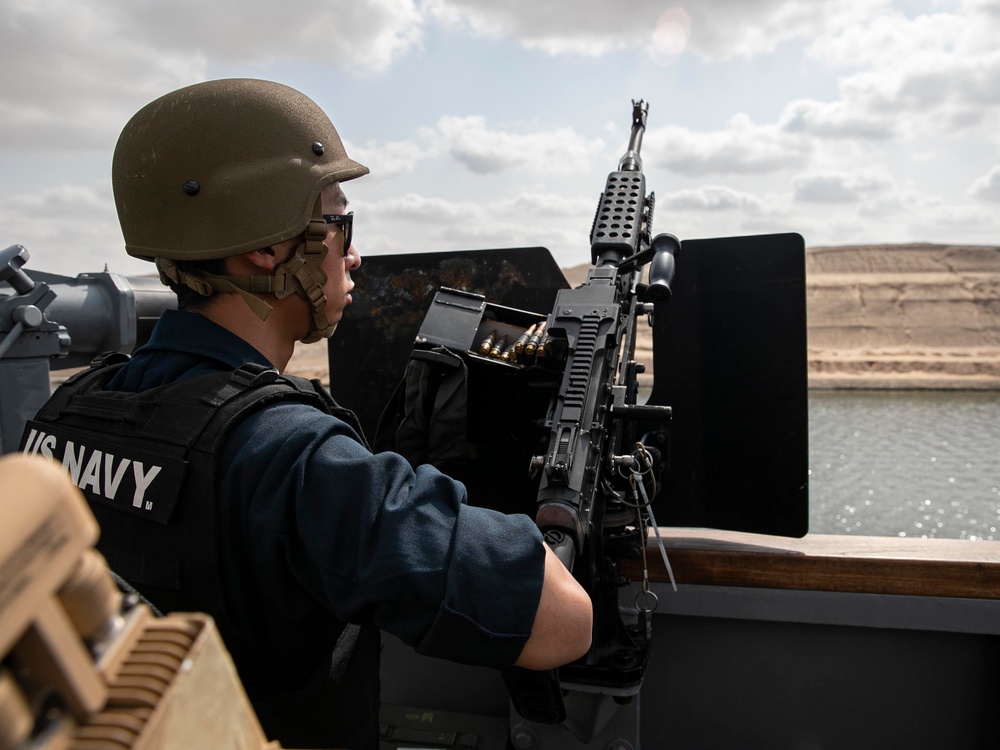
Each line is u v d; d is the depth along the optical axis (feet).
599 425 4.55
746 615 6.07
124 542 2.75
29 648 1.06
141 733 1.18
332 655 3.10
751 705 6.23
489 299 7.31
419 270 7.42
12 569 1.00
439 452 5.60
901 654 5.95
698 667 6.30
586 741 5.26
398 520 2.60
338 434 2.80
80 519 1.13
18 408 5.72
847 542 6.31
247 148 3.09
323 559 2.59
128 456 2.79
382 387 7.61
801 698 6.14
